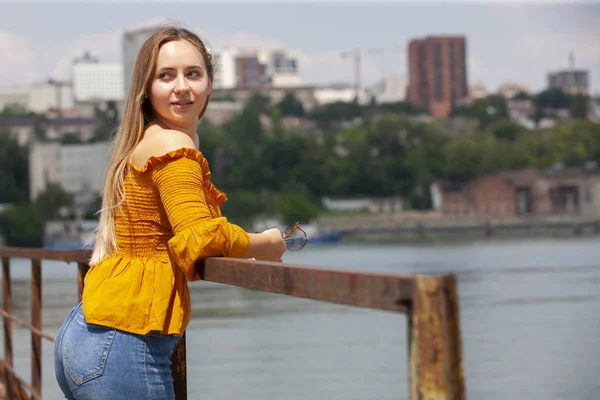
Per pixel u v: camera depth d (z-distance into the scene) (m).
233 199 142.75
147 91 2.71
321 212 146.25
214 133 153.62
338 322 26.44
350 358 18.59
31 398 5.26
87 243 2.96
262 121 179.00
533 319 28.56
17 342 18.17
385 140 154.62
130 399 2.51
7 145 151.38
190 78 2.73
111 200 2.62
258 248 2.61
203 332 23.70
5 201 148.62
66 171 147.12
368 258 86.81
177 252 2.47
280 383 15.35
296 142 153.00
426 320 1.58
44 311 24.98
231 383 15.16
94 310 2.53
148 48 2.71
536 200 150.75
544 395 15.74
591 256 76.31
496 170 153.75
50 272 55.66
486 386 16.81
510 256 80.44
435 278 1.57
